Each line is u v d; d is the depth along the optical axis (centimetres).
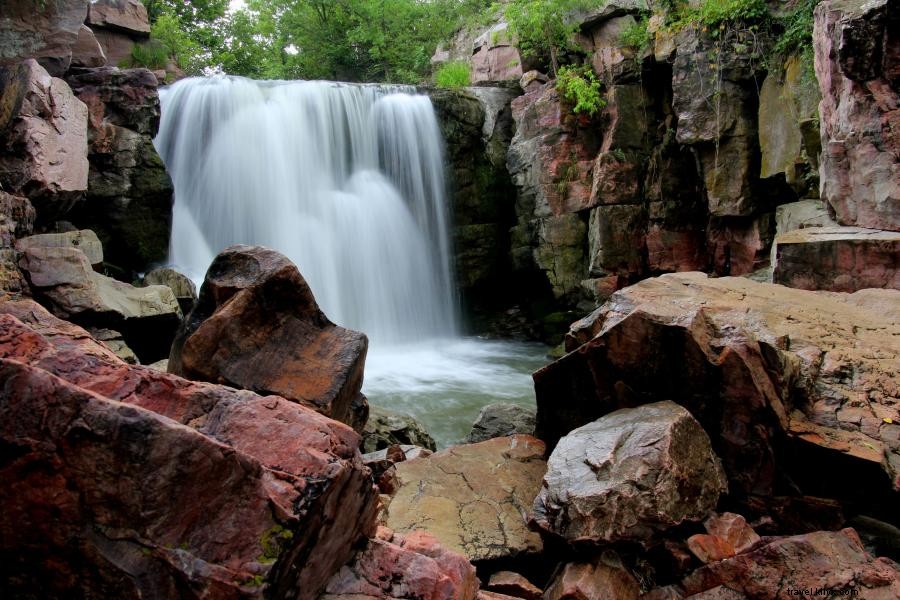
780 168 1180
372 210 1530
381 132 1569
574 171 1491
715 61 1248
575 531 357
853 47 800
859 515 422
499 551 381
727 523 372
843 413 441
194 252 1335
